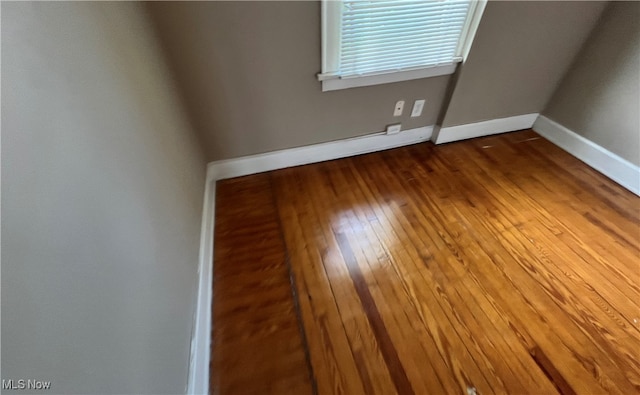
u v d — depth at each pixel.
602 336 1.23
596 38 1.90
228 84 1.62
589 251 1.54
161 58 1.33
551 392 1.10
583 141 2.09
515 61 1.95
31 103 0.49
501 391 1.10
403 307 1.34
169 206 1.10
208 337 1.22
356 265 1.50
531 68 2.02
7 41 0.45
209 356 1.18
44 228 0.48
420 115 2.14
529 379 1.13
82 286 0.55
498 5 1.63
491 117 2.26
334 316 1.31
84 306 0.55
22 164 0.45
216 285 1.41
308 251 1.56
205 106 1.66
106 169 0.70
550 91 2.21
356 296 1.37
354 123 2.03
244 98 1.70
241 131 1.83
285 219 1.72
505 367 1.16
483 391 1.10
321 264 1.50
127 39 0.98
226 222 1.71
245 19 1.43
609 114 1.91
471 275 1.45
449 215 1.75
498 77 2.01
